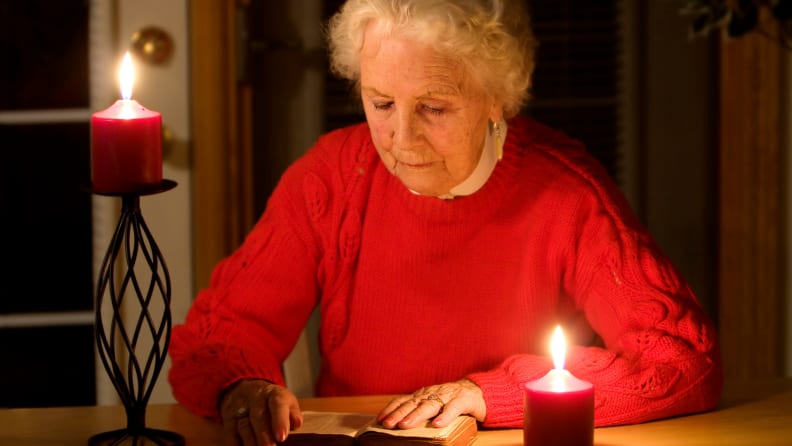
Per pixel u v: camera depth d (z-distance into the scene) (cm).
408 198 183
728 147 311
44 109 297
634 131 322
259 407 157
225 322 180
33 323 305
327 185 189
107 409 173
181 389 171
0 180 300
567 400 142
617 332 175
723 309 315
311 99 308
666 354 169
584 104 322
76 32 295
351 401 176
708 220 322
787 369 312
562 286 185
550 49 320
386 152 166
